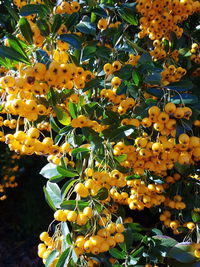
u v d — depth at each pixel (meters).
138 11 0.29
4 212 0.80
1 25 0.41
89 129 0.24
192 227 0.32
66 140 0.27
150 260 0.30
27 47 0.23
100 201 0.26
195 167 0.37
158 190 0.30
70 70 0.20
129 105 0.24
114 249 0.29
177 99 0.23
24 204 0.76
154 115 0.22
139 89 0.25
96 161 0.27
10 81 0.20
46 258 0.26
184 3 0.27
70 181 0.25
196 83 0.34
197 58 0.33
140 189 0.29
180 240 0.36
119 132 0.24
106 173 0.24
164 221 0.35
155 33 0.30
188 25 0.37
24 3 0.28
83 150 0.25
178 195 0.34
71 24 0.24
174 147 0.22
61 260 0.23
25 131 0.24
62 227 0.25
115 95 0.26
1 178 0.73
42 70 0.19
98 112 0.27
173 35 0.30
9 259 0.66
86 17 0.27
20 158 0.74
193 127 0.34
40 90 0.20
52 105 0.24
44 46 0.23
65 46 0.24
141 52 0.30
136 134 0.27
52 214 0.72
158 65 0.27
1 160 0.72
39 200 0.74
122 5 0.29
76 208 0.24
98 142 0.24
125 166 0.27
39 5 0.24
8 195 0.81
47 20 0.23
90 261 0.26
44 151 0.24
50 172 0.28
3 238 0.72
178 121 0.22
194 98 0.23
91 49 0.26
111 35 0.30
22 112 0.21
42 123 0.30
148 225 0.49
